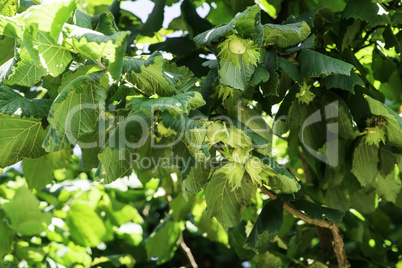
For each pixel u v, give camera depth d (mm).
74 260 4453
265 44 2434
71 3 1790
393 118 2555
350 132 2725
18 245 4109
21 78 2088
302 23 2346
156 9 3154
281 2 3264
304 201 2719
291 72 2438
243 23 2156
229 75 2250
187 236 6113
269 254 3412
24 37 1784
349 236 3943
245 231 3732
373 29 3035
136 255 5137
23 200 3951
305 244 3795
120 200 4758
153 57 1998
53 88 2211
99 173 2160
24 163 3223
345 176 3115
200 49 3146
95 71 1995
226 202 2553
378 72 3301
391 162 2760
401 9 2730
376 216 4070
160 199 5789
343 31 2889
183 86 2287
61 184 4609
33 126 2252
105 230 4523
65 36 1844
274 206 2672
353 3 2779
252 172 2410
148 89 2117
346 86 2551
